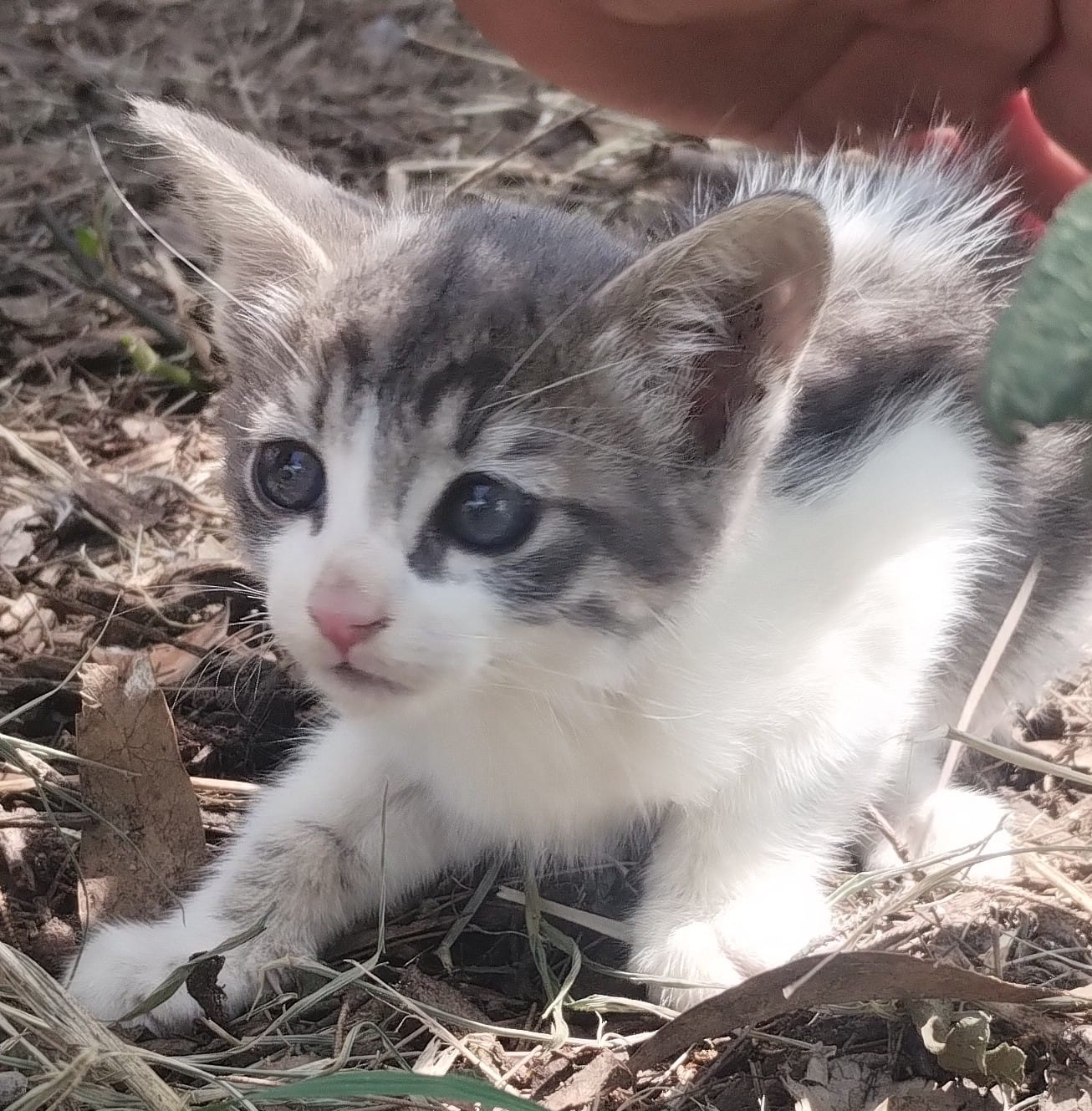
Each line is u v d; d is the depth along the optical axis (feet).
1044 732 0.89
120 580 0.92
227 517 0.80
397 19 1.60
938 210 0.82
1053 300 0.36
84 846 0.72
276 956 0.69
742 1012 0.62
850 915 0.71
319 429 0.65
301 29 1.57
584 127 1.35
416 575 0.62
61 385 1.10
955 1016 0.62
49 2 1.55
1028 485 0.79
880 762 0.74
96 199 1.22
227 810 0.78
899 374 0.75
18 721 0.81
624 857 0.77
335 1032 0.65
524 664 0.65
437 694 0.64
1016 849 0.71
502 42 0.94
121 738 0.74
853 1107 0.61
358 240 0.70
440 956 0.71
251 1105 0.58
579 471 0.64
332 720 0.80
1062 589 0.83
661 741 0.69
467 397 0.63
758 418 0.65
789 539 0.69
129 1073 0.57
